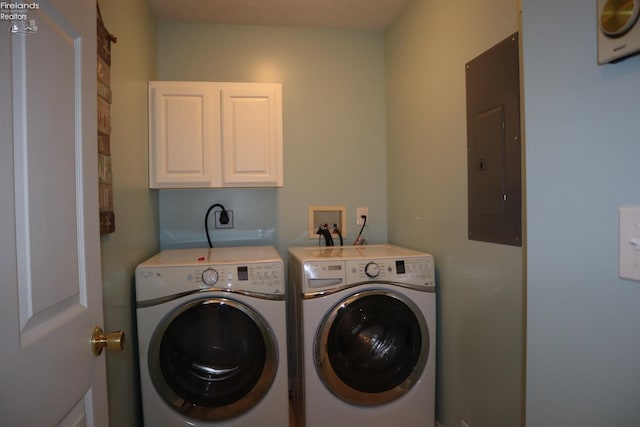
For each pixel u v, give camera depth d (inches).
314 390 67.1
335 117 99.3
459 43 66.5
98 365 35.2
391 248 86.4
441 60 72.6
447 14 70.2
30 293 24.3
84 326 32.3
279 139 83.6
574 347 28.0
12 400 22.1
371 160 101.0
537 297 31.3
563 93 28.9
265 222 96.7
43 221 26.2
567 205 28.6
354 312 68.1
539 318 31.1
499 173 56.5
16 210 23.3
